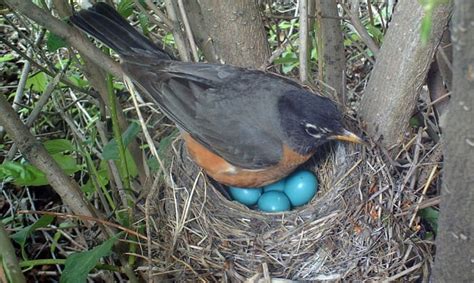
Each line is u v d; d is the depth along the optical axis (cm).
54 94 60
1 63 72
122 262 47
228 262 43
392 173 44
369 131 44
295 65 59
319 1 50
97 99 57
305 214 45
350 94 58
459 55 20
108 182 56
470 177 23
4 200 61
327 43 51
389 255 42
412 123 50
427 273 42
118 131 45
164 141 48
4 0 43
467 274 26
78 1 61
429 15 17
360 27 47
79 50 44
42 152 43
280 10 70
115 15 48
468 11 19
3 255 34
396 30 40
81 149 52
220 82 48
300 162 48
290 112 47
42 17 41
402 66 41
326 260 43
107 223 44
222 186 51
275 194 49
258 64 49
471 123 21
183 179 47
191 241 44
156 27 67
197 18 51
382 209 43
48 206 61
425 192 45
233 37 47
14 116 42
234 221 45
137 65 46
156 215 46
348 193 44
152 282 45
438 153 44
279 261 43
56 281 55
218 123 47
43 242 57
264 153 47
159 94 47
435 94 46
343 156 48
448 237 25
